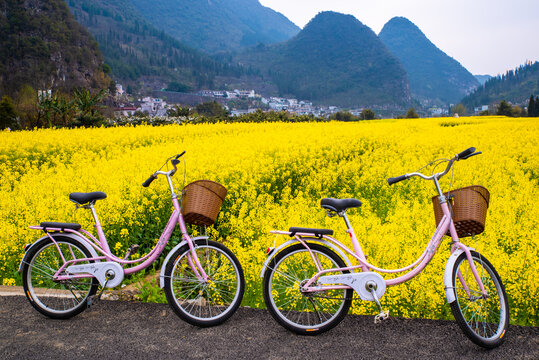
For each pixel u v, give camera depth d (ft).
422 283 14.05
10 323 12.98
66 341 11.87
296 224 20.95
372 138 56.08
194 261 12.97
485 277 12.40
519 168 36.81
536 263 14.96
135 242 20.34
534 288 13.89
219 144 47.60
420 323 12.46
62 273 13.53
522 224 20.65
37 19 525.34
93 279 13.39
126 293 15.35
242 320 12.95
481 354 10.85
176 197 13.46
